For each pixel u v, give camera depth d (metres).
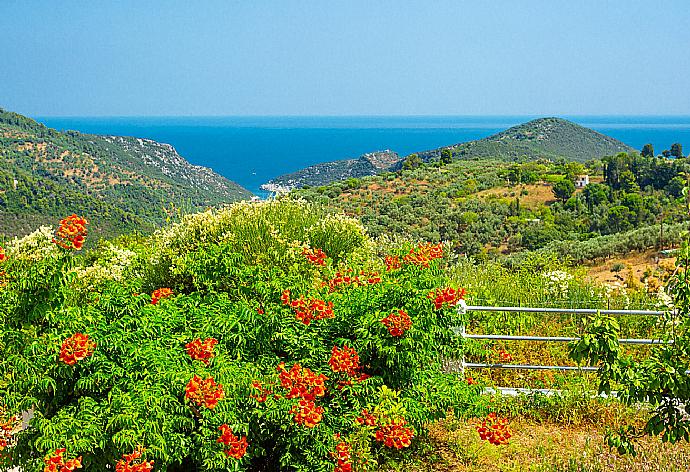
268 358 4.30
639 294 8.12
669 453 4.67
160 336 4.10
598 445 4.84
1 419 4.08
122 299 4.24
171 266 7.25
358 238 8.30
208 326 4.22
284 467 4.29
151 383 3.70
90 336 3.85
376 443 4.70
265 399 3.92
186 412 3.79
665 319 4.06
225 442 3.63
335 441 4.07
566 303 7.56
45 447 3.50
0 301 4.62
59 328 4.10
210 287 5.11
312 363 4.35
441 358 5.34
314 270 6.64
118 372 3.74
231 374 3.88
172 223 8.15
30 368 3.76
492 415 5.31
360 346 4.47
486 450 4.80
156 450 3.50
